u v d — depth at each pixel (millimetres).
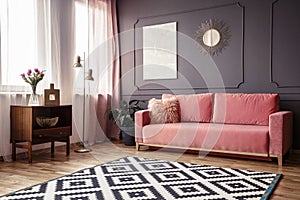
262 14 3572
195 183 2178
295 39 3396
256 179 2271
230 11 3760
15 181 2246
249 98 3424
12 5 3053
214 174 2424
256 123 3316
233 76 3754
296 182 2213
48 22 3455
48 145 3479
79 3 3939
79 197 1889
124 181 2234
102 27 4273
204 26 3926
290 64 3426
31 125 2846
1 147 2924
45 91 3205
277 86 3486
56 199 1852
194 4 3998
